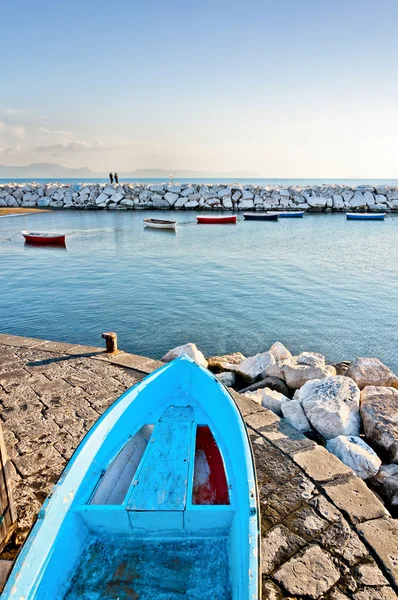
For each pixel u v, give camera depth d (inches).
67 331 381.7
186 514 105.9
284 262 676.1
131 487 114.0
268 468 146.0
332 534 118.4
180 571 96.7
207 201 1536.7
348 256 727.7
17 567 84.0
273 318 414.6
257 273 597.9
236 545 94.4
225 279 564.7
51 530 95.5
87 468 118.5
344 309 440.1
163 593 91.5
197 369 173.9
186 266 647.8
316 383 209.6
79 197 1619.1
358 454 155.4
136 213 1455.5
